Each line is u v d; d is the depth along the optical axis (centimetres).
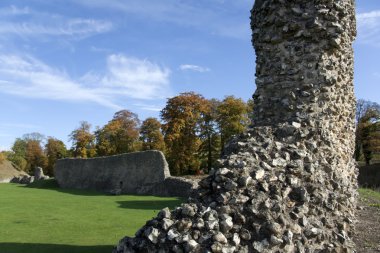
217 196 600
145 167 3111
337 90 886
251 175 619
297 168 662
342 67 902
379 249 782
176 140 5016
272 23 876
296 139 744
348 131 970
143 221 1389
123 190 3241
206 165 5347
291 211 617
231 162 641
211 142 5244
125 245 571
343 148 930
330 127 850
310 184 668
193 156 5094
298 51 851
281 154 683
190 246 530
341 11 873
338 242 669
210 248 532
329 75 845
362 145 5491
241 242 558
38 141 8950
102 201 2238
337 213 702
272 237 557
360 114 5650
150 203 2092
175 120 4981
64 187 3994
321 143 780
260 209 583
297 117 787
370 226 988
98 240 1057
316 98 829
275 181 631
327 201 681
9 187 3800
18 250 940
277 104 848
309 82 838
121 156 3403
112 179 3434
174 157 5012
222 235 544
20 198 2438
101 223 1345
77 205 1988
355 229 923
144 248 554
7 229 1228
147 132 5644
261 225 572
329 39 847
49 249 949
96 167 3694
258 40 905
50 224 1324
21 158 8494
